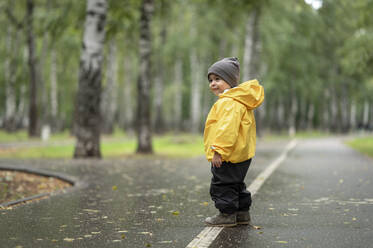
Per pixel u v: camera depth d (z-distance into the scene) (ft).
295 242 11.00
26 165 33.14
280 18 88.43
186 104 156.15
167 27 110.52
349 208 15.70
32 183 23.90
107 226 12.96
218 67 12.73
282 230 12.30
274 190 20.47
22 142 72.28
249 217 13.26
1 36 111.96
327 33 96.02
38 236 11.74
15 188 21.98
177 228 12.65
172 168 31.99
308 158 42.19
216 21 88.63
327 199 17.79
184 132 167.32
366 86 150.20
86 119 40.50
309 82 124.06
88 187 21.84
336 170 30.30
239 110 12.07
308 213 14.78
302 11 89.76
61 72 120.06
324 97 166.30
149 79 48.14
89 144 40.70
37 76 87.61
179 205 16.58
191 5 90.33
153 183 23.40
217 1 55.93
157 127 113.70
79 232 12.21
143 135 47.88
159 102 113.70
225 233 11.96
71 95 131.13
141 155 46.11
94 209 15.76
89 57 40.27
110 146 64.23
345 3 57.00
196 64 110.73
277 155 46.65
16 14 98.53
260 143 78.48
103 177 26.16
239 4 55.01
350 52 50.16
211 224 12.94
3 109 137.69
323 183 23.09
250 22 79.30
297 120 205.36
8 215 14.62
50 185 23.70
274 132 161.58
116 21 49.39
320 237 11.48
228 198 12.65
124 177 26.17
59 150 53.21
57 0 70.95
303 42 106.11
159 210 15.55
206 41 98.73
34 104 86.84
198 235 11.79
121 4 49.06
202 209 15.72
